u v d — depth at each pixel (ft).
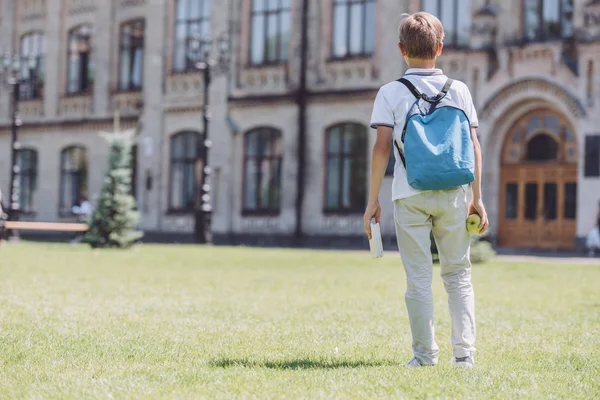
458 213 19.13
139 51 127.13
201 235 102.37
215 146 116.16
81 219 115.44
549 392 16.56
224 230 114.42
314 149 108.47
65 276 47.19
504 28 96.12
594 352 22.56
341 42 108.06
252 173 113.60
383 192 98.78
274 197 111.86
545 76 92.73
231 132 114.42
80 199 132.67
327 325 27.71
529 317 31.42
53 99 135.03
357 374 18.08
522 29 95.50
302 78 109.70
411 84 19.15
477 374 18.19
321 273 54.65
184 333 24.89
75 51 134.31
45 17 136.98
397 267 61.77
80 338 23.27
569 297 40.40
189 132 120.26
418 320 19.39
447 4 99.96
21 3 138.72
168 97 121.49
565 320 30.55
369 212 19.40
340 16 108.17
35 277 45.75
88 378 17.65
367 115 104.88
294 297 37.88
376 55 104.99
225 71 103.60
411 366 19.16
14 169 107.76
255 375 17.98
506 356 21.50
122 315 29.22
